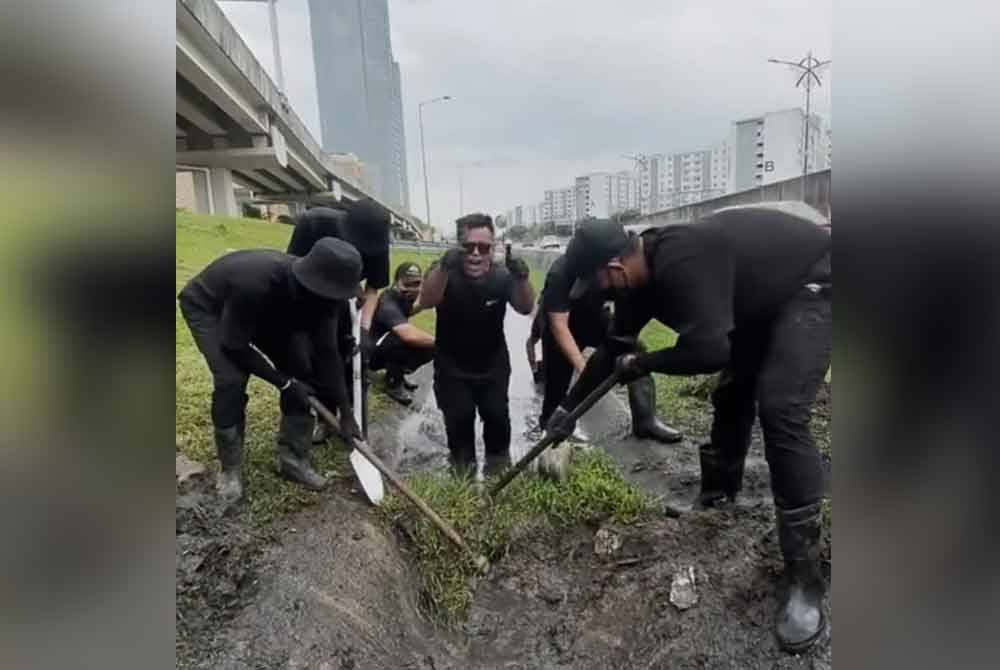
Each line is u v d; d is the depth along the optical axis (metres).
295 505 2.91
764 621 2.16
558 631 2.40
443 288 3.38
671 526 2.71
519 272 3.78
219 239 7.68
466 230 3.33
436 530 2.85
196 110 13.06
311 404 2.91
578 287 2.76
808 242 2.14
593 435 4.18
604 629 2.36
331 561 2.51
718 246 2.11
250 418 3.94
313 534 2.67
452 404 3.54
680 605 2.30
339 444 3.77
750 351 2.47
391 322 4.64
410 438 4.29
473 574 2.69
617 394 5.16
